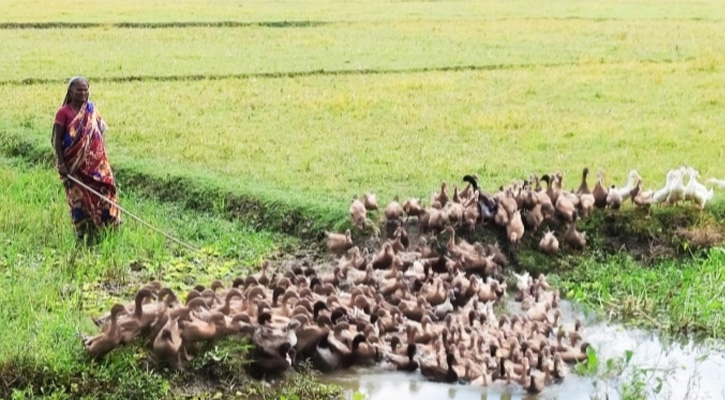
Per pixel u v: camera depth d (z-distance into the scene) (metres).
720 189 16.84
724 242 15.04
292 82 26.44
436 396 11.04
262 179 17.20
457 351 11.53
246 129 21.02
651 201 15.46
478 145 19.84
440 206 15.01
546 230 15.05
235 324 11.23
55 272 13.21
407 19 39.22
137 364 10.70
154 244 14.36
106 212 14.53
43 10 40.16
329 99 24.17
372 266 13.55
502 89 25.72
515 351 11.51
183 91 25.03
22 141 19.58
